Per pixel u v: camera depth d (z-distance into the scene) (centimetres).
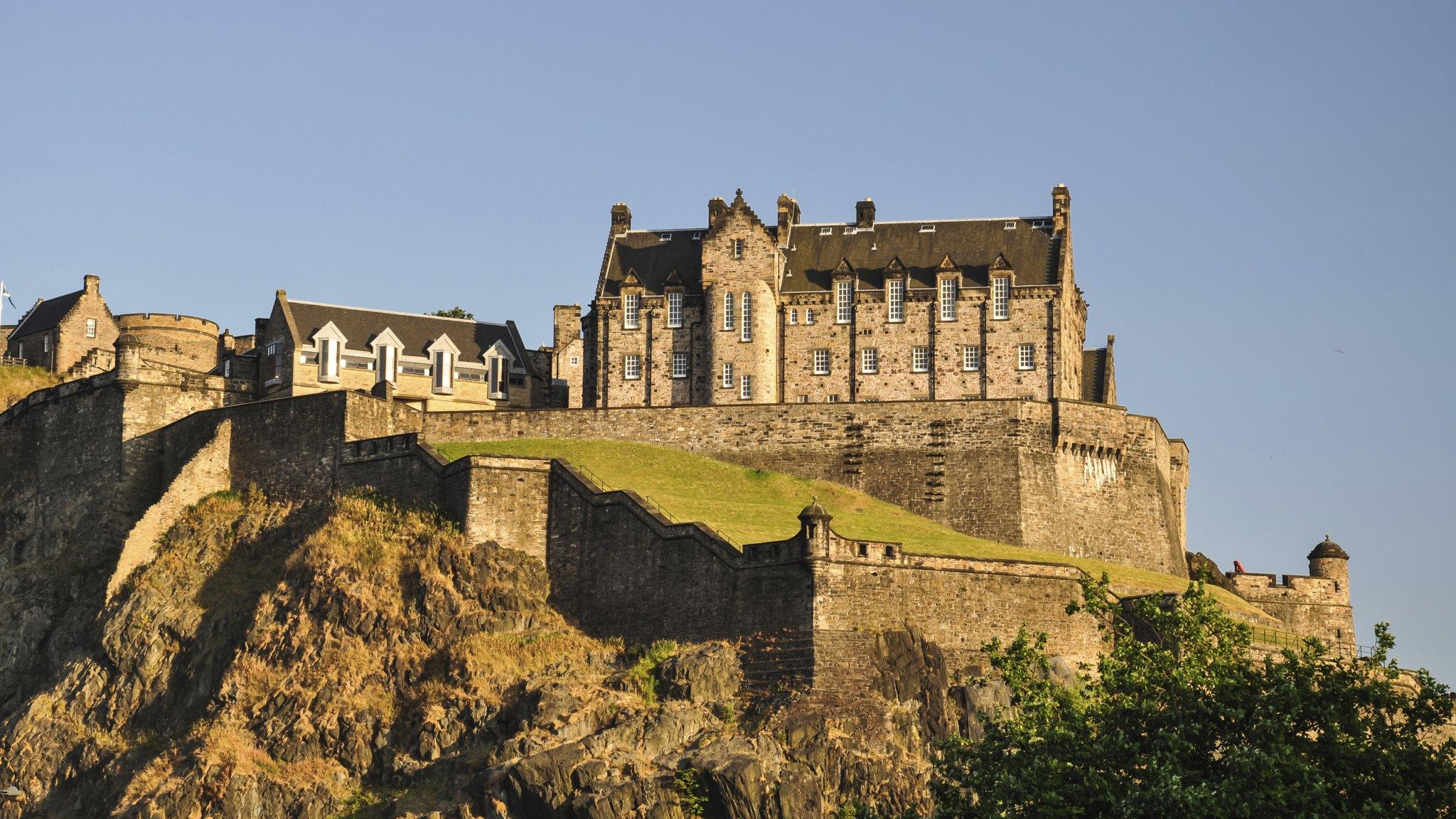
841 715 10912
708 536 11825
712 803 10444
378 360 16250
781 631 11338
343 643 12044
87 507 14225
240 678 12025
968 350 15488
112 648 12662
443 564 12331
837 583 11362
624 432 14700
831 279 15862
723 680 11269
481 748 11212
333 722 11606
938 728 11162
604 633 12088
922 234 16138
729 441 14575
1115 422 14562
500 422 14675
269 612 12412
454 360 16538
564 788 10544
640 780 10500
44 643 13400
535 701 11206
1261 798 7581
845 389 15638
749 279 15712
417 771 11200
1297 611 14900
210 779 11325
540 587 12356
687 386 15788
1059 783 8112
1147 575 13675
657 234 16550
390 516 12862
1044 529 14100
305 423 13662
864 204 16338
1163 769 7756
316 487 13475
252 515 13500
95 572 13650
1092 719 8512
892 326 15650
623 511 12262
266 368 16162
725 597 11650
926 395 15488
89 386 14712
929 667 11344
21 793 11838
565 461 12750
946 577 11719
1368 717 8306
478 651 11806
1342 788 7938
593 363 16138
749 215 15825
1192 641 8956
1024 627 9831
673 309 15950
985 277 15600
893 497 14288
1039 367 15338
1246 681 8356
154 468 14400
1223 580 14975
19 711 12525
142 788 11494
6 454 15075
